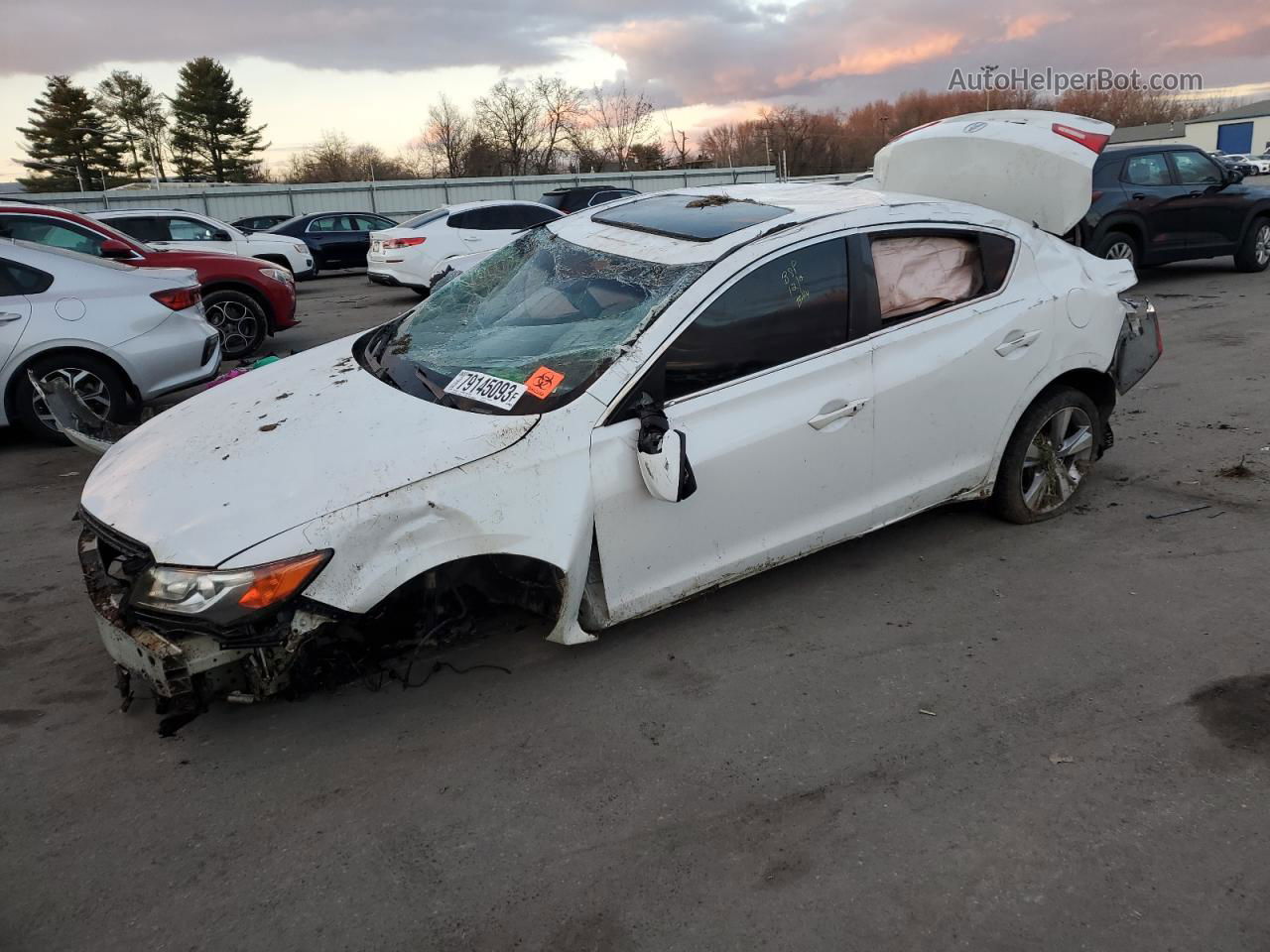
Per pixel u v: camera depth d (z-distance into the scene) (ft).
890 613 12.40
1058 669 10.94
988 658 11.23
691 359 10.90
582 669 11.21
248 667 9.37
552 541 9.97
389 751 9.77
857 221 12.32
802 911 7.59
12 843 8.58
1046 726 9.89
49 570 14.71
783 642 11.76
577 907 7.70
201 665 9.11
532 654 11.53
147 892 7.97
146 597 8.86
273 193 111.14
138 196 104.42
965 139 16.21
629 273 11.74
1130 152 36.68
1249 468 16.97
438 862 8.23
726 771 9.35
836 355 11.89
